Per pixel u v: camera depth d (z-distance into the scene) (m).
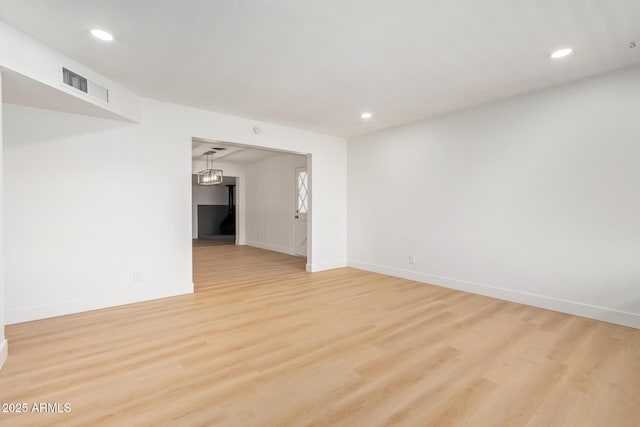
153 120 3.69
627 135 2.84
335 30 2.23
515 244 3.60
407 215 4.77
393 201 4.97
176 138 3.85
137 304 3.52
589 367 2.14
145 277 3.66
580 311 3.13
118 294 3.48
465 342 2.54
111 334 2.69
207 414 1.67
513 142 3.58
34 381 1.96
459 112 4.09
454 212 4.18
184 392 1.86
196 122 4.00
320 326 2.89
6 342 2.25
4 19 2.04
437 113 4.23
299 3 1.92
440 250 4.35
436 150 4.37
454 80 3.12
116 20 2.08
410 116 4.37
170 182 3.82
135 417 1.64
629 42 2.40
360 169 5.50
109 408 1.71
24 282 2.97
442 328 2.84
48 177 3.08
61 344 2.49
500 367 2.15
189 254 4.00
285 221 7.50
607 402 1.77
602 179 2.98
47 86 2.43
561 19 2.11
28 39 2.24
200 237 11.59
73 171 3.21
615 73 2.90
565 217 3.22
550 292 3.34
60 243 3.15
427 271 4.52
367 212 5.39
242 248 8.30
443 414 1.67
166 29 2.20
